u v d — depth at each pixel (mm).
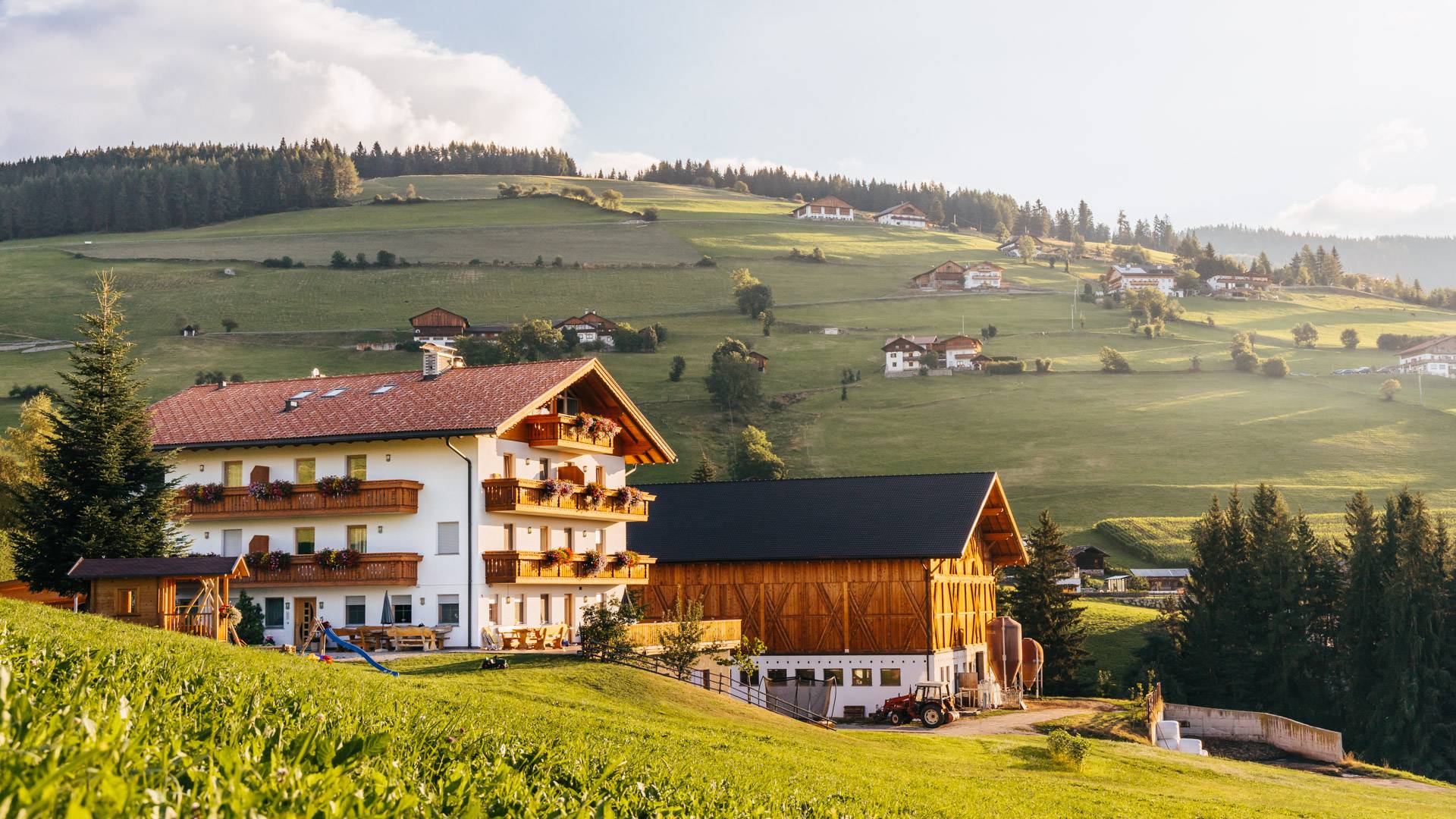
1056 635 82812
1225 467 154750
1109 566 122750
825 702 63156
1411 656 82000
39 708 8281
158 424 58094
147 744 7020
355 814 6129
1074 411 179125
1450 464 154250
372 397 56812
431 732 12680
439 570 52344
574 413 60156
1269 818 32625
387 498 52250
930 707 56562
